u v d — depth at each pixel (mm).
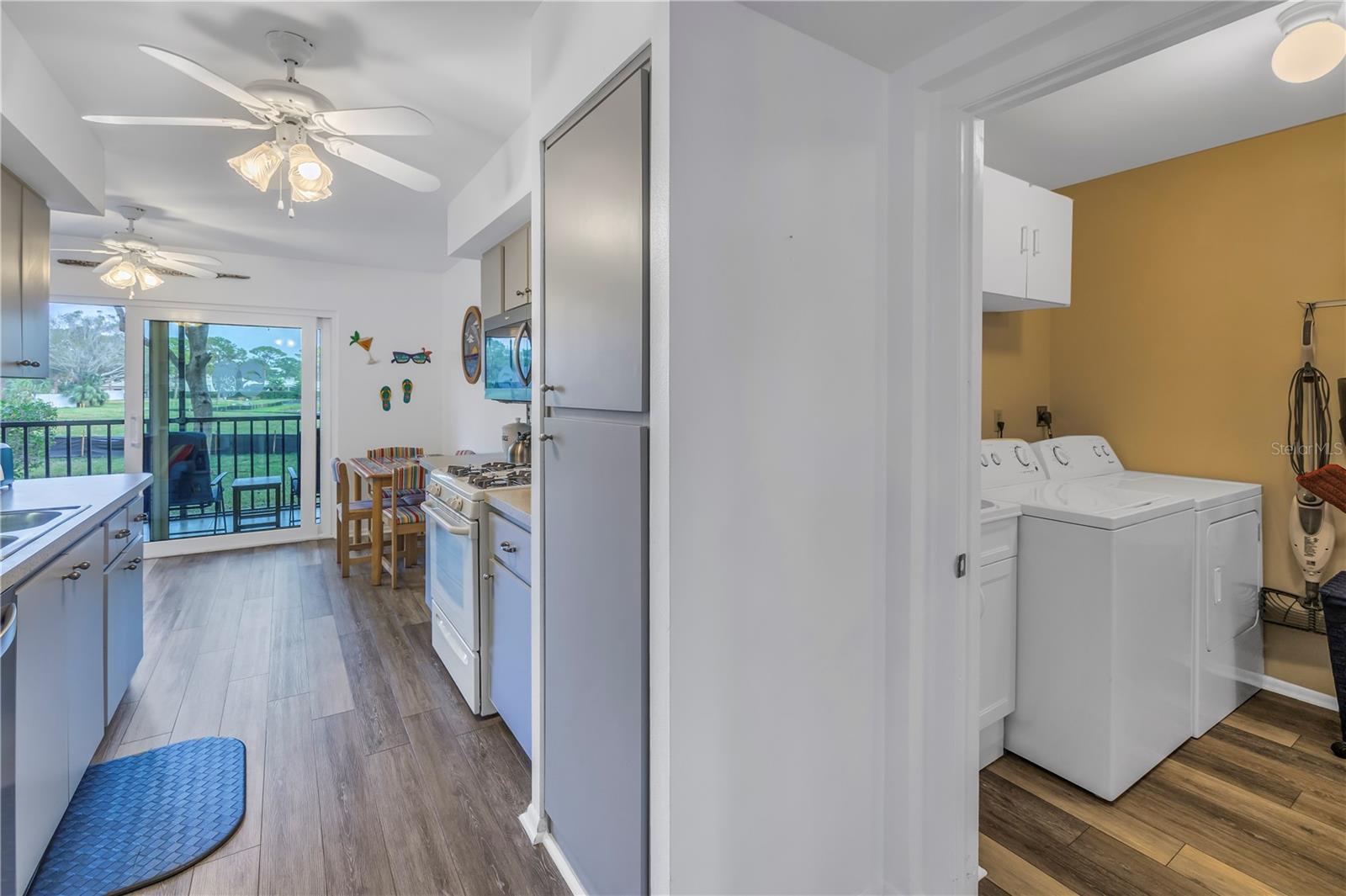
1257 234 2557
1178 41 1068
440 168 2871
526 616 1996
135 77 2090
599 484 1359
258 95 1737
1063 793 1994
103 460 4469
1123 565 1939
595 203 1358
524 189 2383
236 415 4895
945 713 1420
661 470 1142
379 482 4035
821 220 1313
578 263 1446
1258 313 2566
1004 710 2133
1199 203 2715
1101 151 2668
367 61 1973
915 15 1195
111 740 2240
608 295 1308
